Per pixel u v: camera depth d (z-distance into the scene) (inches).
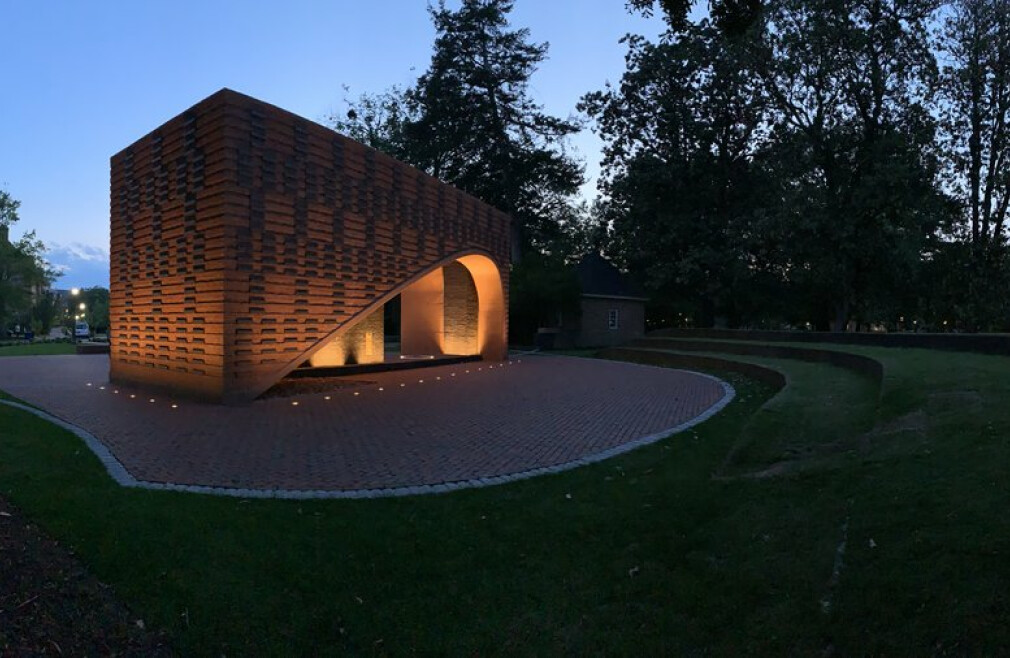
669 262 1143.0
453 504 205.2
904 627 106.7
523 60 1413.6
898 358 426.3
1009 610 100.7
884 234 888.3
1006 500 134.5
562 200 1675.7
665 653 120.5
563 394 479.8
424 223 620.7
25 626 110.9
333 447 288.5
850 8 888.9
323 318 478.0
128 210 514.6
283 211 439.8
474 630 132.5
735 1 290.7
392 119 1573.6
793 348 670.5
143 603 129.9
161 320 466.3
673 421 359.6
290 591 142.8
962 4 836.0
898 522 140.3
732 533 167.0
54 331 3319.4
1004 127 853.8
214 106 405.7
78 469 221.3
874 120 926.4
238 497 203.3
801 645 113.2
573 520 190.5
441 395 473.1
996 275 850.1
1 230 1744.6
